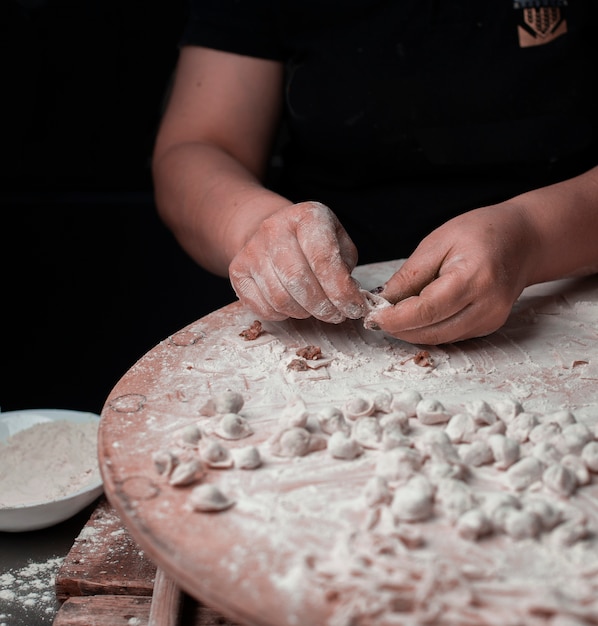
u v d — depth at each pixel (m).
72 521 0.91
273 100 1.39
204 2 1.37
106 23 1.89
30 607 0.79
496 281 0.84
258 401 0.77
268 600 0.52
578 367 0.84
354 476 0.65
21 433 0.99
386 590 0.52
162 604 0.71
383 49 1.25
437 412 0.72
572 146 1.25
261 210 1.03
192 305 2.06
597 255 0.98
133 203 2.02
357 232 1.32
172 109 1.38
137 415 0.74
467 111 1.24
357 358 0.86
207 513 0.60
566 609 0.49
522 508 0.59
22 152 2.00
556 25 1.22
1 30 1.86
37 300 2.06
